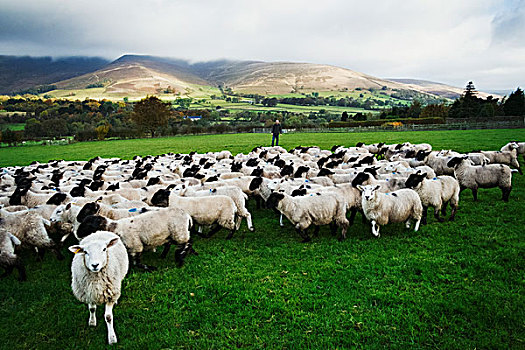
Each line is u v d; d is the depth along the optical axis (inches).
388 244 354.9
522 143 803.4
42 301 268.7
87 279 222.8
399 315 232.4
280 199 382.0
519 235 357.7
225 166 741.3
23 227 319.3
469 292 255.1
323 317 234.8
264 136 2390.5
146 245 311.7
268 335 221.0
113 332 225.3
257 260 332.5
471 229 383.9
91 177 664.4
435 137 1590.8
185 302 262.8
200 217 376.2
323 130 2662.4
